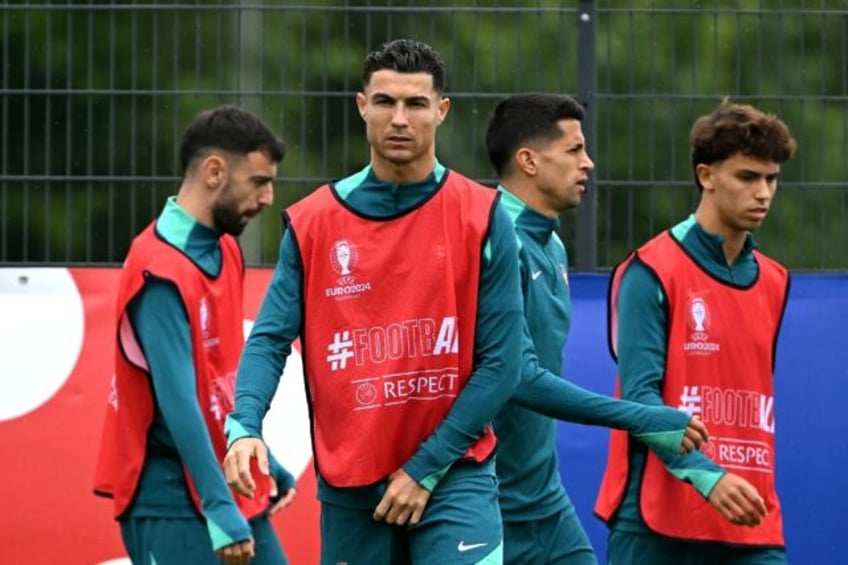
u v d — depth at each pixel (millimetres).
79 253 28422
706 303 21344
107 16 28422
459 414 17547
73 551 27781
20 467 27781
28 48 28344
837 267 28812
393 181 17859
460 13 28469
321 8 28453
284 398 27781
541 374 19500
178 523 21094
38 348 27875
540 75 28438
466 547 17406
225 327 21609
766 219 28828
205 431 20469
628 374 21125
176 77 28438
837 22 28656
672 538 21031
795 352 28344
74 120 28422
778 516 21531
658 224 28516
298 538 27781
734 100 28625
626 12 28516
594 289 28359
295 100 28453
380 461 17703
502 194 22938
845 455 28281
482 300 17828
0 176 28344
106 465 21453
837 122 28703
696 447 19391
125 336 20984
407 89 17609
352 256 17875
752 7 28781
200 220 21516
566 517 22453
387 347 17781
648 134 28531
